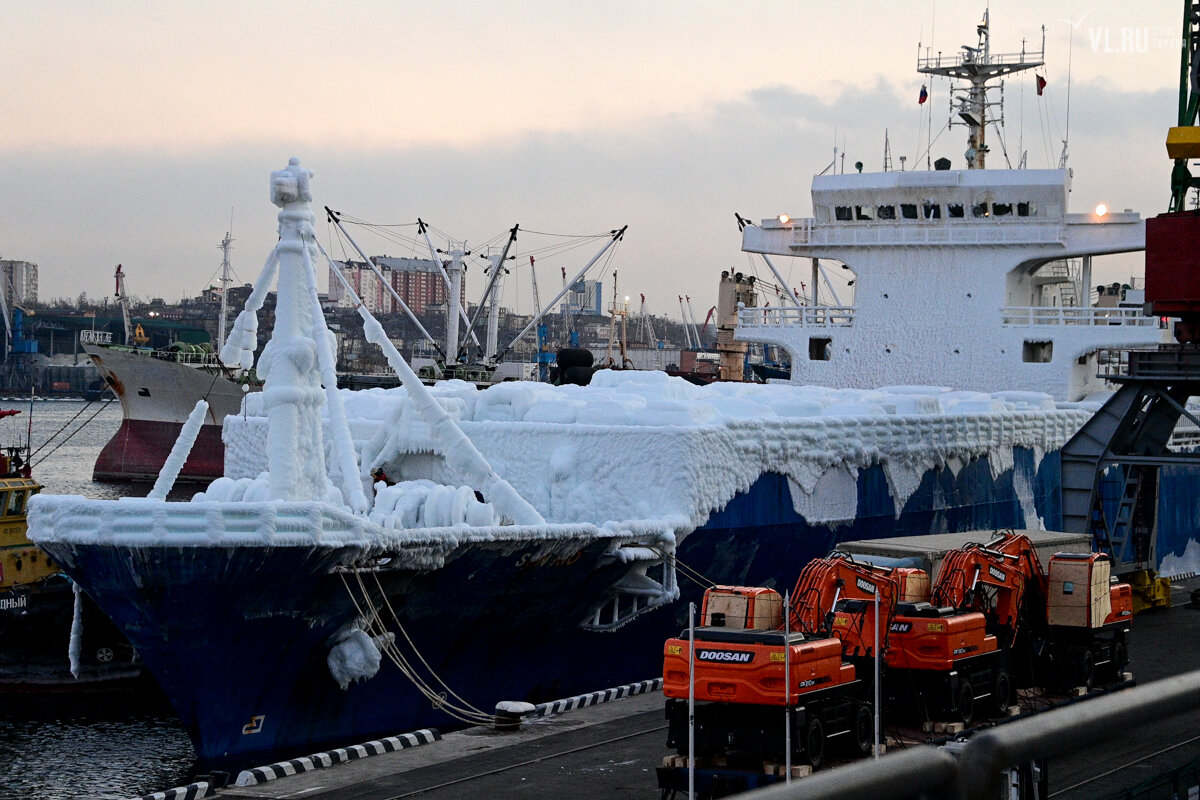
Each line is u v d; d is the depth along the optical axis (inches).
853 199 2003.0
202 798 855.7
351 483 1131.3
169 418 3905.0
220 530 924.0
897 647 944.3
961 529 1701.5
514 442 1359.5
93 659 1555.1
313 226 1133.1
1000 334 1969.7
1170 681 213.8
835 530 1471.5
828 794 172.7
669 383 1551.4
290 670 1018.1
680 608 1295.5
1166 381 1555.1
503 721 1011.3
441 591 1067.3
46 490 3917.3
